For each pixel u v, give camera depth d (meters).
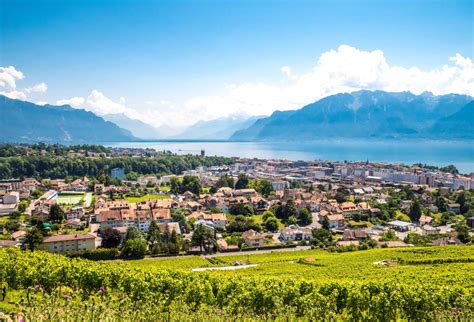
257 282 75.12
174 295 68.50
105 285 70.88
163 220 188.25
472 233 183.88
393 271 108.06
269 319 59.25
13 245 143.75
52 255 93.56
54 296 48.09
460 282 92.12
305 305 65.94
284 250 158.25
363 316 69.38
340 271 109.94
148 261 135.12
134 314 47.16
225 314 56.75
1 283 68.06
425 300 68.81
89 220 193.25
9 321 43.03
